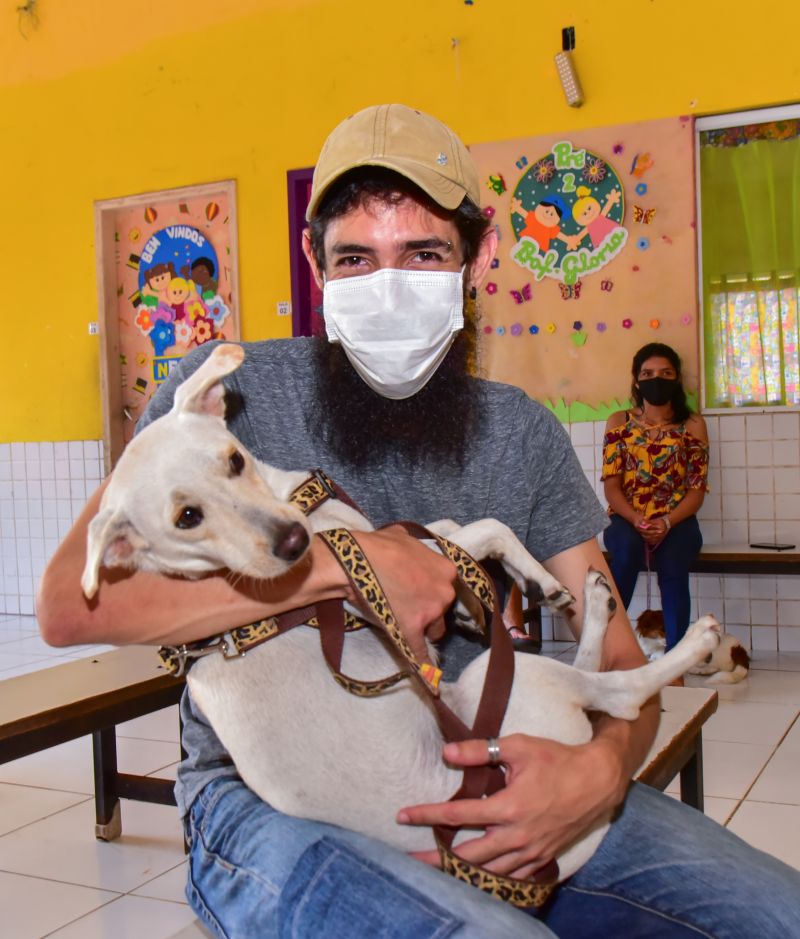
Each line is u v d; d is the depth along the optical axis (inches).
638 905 54.9
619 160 208.2
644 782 66.7
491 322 220.4
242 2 243.9
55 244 271.9
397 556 53.6
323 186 59.7
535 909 56.8
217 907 51.1
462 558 56.3
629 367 210.2
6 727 80.1
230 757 57.3
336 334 61.4
